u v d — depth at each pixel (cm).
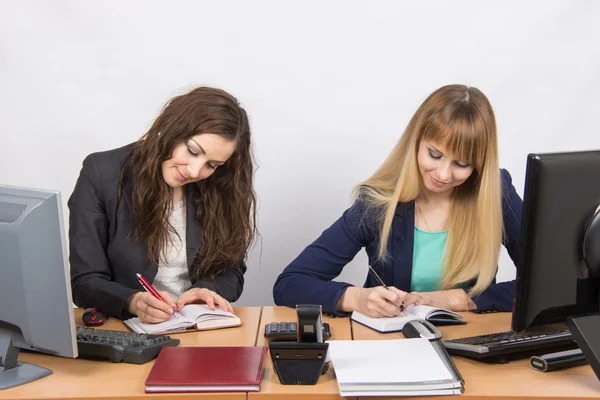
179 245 213
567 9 304
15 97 303
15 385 145
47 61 302
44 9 298
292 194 320
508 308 201
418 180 208
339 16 306
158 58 306
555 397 140
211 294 196
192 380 142
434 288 219
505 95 312
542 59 309
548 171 145
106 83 305
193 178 194
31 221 144
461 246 213
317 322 150
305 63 310
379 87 312
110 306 191
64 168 311
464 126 191
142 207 201
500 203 204
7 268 147
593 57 308
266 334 174
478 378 150
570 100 312
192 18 304
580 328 148
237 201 213
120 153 210
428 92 312
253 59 309
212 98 192
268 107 312
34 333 149
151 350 161
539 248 148
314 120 314
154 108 309
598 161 149
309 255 215
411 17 307
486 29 307
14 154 308
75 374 152
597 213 149
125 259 204
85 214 203
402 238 216
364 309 190
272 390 143
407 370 145
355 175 319
